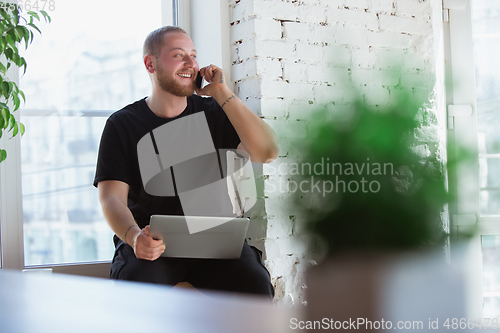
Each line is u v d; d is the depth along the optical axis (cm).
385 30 215
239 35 202
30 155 200
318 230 42
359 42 209
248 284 146
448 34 238
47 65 203
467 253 40
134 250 141
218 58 208
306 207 42
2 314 28
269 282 150
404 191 39
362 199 40
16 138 198
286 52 199
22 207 198
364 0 213
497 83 239
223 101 177
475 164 36
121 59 214
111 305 30
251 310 28
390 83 41
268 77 196
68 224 205
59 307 30
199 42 219
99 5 212
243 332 23
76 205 206
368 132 39
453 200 38
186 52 179
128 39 216
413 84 41
